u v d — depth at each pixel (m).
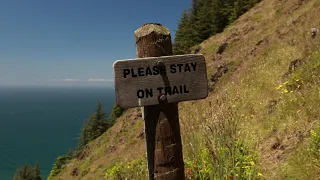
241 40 23.92
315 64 8.30
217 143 4.63
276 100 7.95
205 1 51.44
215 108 5.72
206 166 4.82
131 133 28.48
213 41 29.23
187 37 46.69
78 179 32.09
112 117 74.06
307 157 4.55
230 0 43.78
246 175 4.39
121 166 6.02
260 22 24.55
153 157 2.98
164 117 2.96
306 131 5.58
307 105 6.42
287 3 23.31
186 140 5.69
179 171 3.03
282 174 4.59
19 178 84.00
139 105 2.86
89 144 45.56
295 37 13.88
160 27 3.03
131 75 2.84
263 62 13.20
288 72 9.56
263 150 5.68
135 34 3.01
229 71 18.50
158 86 2.91
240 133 5.63
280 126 6.27
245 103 8.45
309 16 15.59
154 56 2.95
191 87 3.02
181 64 2.99
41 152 192.62
